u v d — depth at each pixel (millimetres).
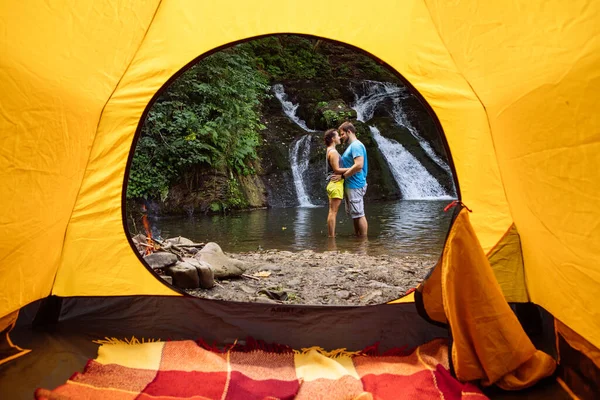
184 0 2451
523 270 2332
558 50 1525
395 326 2447
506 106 2035
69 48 1967
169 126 9070
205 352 2154
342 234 6641
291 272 4133
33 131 1887
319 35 2525
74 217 2557
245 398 1711
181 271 3348
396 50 2506
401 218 8273
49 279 2465
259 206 10609
